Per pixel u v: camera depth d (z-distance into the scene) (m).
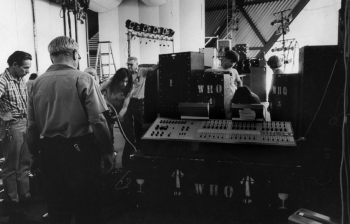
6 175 3.11
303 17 12.57
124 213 2.90
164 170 2.85
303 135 2.70
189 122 2.98
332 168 2.61
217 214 2.74
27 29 5.87
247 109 2.81
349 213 1.59
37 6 6.25
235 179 2.64
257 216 2.61
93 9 8.91
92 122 1.95
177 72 3.04
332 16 11.98
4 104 3.06
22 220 2.78
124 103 4.08
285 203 2.52
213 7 15.38
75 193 2.00
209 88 3.00
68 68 2.00
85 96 1.94
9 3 5.27
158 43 10.84
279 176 2.51
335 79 2.57
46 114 1.98
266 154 2.57
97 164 2.10
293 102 2.91
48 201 2.06
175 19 11.38
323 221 1.91
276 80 3.00
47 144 2.01
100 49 9.00
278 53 13.58
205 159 2.72
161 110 3.17
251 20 14.23
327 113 2.62
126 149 4.14
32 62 6.05
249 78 8.43
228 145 2.67
